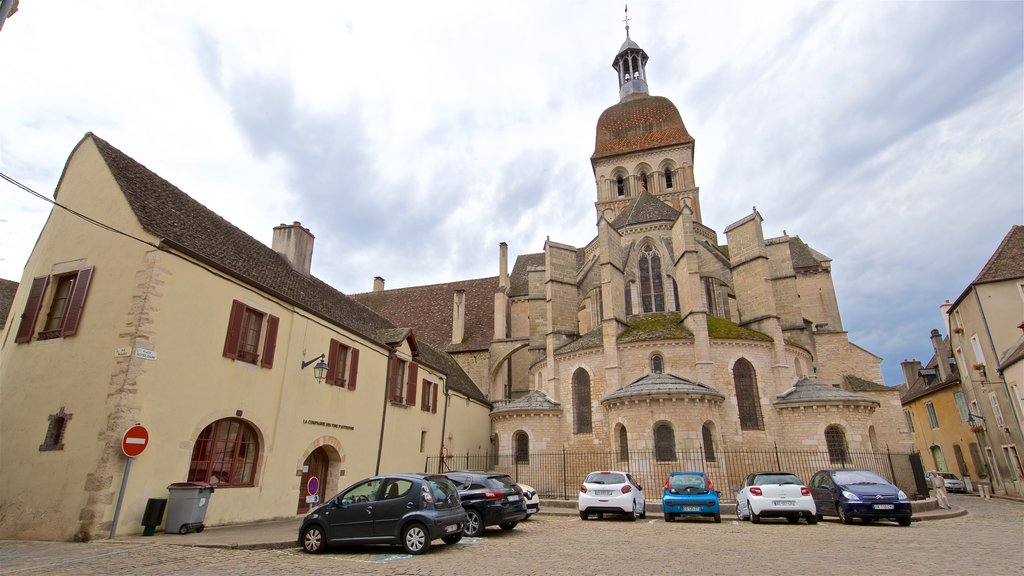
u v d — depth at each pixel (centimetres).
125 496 1159
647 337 2944
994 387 2822
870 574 824
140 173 1573
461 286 5075
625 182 5412
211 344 1420
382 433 2222
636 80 6091
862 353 3609
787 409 2755
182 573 839
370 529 1097
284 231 2305
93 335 1279
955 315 3250
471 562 970
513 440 3164
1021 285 2712
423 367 2717
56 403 1252
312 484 1470
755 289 3144
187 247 1372
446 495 1194
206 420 1375
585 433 3048
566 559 996
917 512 1978
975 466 3553
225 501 1410
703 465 2400
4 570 834
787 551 1080
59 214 1494
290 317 1736
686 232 3058
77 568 856
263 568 895
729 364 2836
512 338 4212
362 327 2280
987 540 1228
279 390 1648
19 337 1382
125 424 1173
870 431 2692
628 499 1802
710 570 873
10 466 1245
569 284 3684
